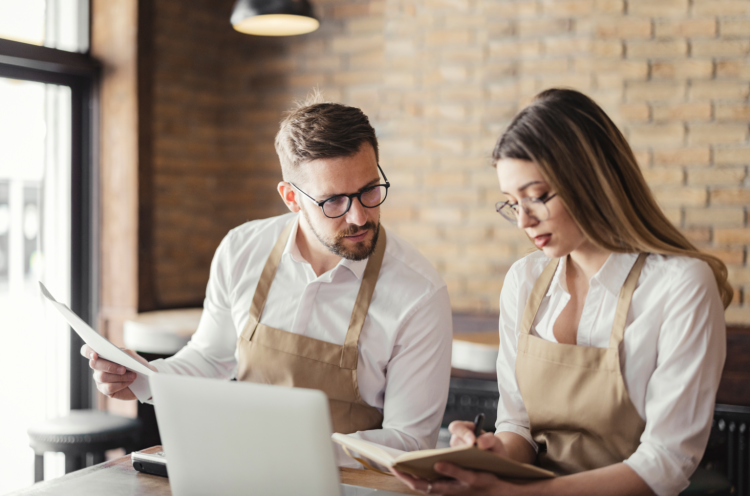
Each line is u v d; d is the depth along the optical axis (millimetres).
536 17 3557
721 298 1456
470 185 3727
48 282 3934
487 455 1104
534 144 1341
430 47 3801
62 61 3773
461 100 3736
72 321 1564
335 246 1619
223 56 4461
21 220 3799
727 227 3244
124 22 3916
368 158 1588
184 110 4242
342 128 1566
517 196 1381
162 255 4109
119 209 3965
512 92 3623
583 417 1416
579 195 1354
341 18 4090
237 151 4434
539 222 1370
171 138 4152
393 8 3887
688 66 3283
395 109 3904
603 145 1367
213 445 1141
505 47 3629
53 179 3928
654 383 1347
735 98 3211
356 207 1576
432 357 1688
